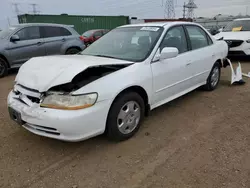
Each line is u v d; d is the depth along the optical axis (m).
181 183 2.42
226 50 5.71
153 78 3.49
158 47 3.67
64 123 2.63
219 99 4.87
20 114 2.94
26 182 2.49
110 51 3.87
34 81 2.86
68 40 8.77
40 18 20.62
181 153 2.95
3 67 7.48
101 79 2.89
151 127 3.65
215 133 3.43
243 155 2.87
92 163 2.80
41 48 8.08
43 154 3.00
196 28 4.79
